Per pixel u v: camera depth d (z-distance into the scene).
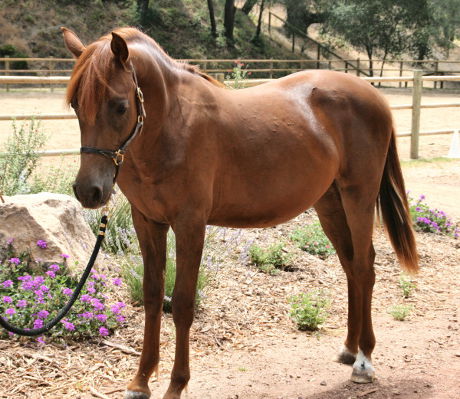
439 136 14.38
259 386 3.60
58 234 4.63
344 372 3.83
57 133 12.03
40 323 3.77
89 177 2.75
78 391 3.42
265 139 3.46
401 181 4.10
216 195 3.35
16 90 20.97
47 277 4.22
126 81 2.81
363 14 30.97
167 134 3.08
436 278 5.73
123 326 4.22
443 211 7.68
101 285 4.43
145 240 3.36
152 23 28.92
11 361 3.60
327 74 3.97
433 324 4.65
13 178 5.99
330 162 3.73
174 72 3.22
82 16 27.31
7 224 4.46
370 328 3.76
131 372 3.69
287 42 33.56
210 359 3.96
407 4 31.09
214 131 3.27
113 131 2.79
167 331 4.30
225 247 5.35
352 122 3.83
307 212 7.29
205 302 4.74
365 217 3.84
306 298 4.61
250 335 4.34
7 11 25.81
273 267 5.56
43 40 25.75
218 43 29.41
